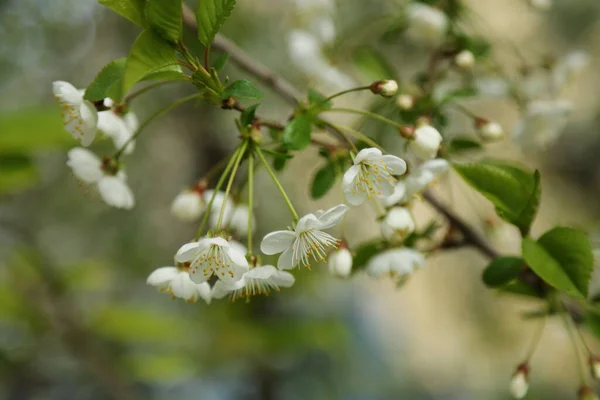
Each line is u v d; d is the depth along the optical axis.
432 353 2.21
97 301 1.35
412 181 0.72
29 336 1.11
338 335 1.24
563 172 1.86
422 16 0.80
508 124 1.35
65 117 0.72
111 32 1.28
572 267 0.71
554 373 1.90
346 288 1.74
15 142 0.85
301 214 1.24
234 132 1.28
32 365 1.17
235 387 1.42
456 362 2.16
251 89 0.69
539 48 1.55
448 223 0.77
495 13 1.45
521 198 0.72
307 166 1.22
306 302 1.33
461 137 0.79
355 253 0.74
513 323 1.99
